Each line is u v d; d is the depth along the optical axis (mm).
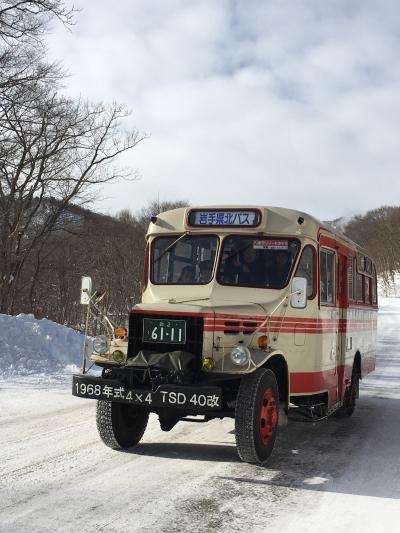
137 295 30391
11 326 13945
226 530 4617
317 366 7691
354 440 8148
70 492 5441
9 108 20406
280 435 8414
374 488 5863
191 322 6422
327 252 8297
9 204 23141
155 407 6730
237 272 7340
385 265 104062
